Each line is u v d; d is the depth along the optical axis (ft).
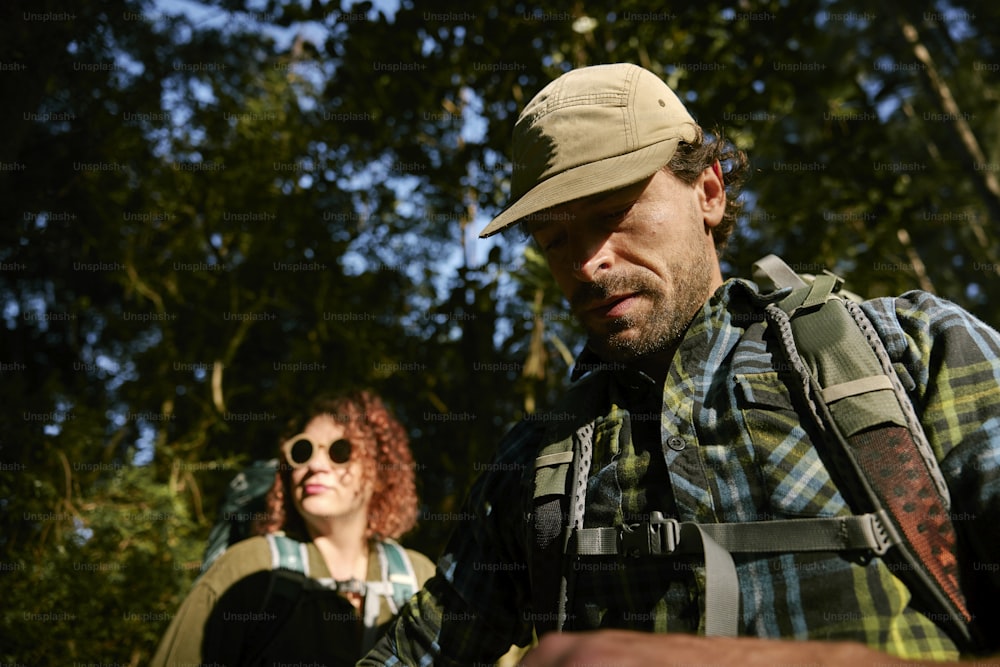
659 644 1.94
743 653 1.89
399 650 4.17
